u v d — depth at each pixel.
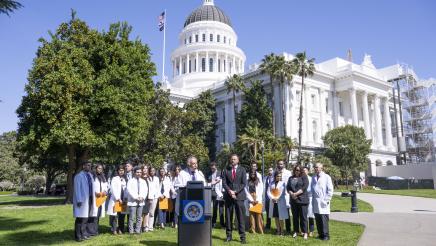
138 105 27.69
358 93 67.19
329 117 63.47
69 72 24.14
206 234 8.33
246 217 11.99
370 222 13.51
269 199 11.88
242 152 42.84
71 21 27.69
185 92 76.50
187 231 8.30
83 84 23.95
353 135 50.72
